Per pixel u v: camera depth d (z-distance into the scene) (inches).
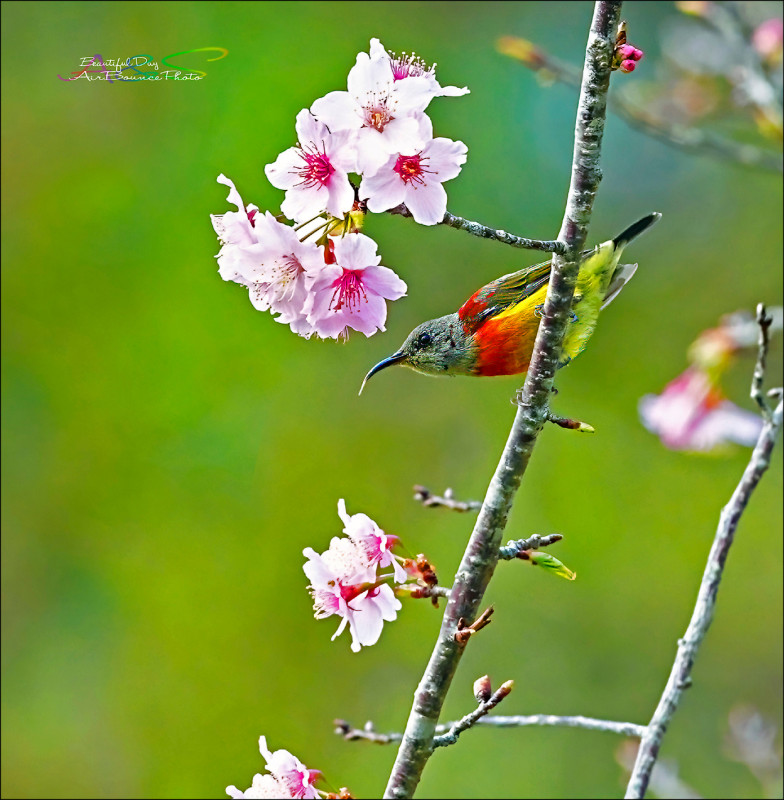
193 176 524.7
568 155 578.2
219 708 466.3
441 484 515.2
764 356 245.3
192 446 508.4
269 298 175.2
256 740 460.4
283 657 477.1
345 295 176.1
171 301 517.7
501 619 479.5
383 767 448.8
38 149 542.0
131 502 502.6
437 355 301.0
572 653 472.4
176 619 480.1
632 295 565.9
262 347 522.3
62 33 554.6
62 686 479.5
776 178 571.8
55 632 488.4
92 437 510.9
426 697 187.8
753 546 491.8
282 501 503.8
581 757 450.3
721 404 329.7
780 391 249.3
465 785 442.3
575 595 481.7
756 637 477.7
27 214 534.9
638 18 623.2
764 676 470.9
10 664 486.3
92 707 473.4
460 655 187.3
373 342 535.5
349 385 529.0
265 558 491.8
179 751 461.1
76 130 542.9
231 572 489.1
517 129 586.2
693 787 450.6
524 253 554.3
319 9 573.3
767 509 497.7
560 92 588.7
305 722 463.5
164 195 527.5
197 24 551.8
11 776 465.1
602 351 549.3
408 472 518.3
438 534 502.9
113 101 543.8
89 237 529.0
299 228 181.3
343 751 456.8
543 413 187.3
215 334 518.3
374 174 167.8
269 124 527.5
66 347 521.3
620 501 500.4
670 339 554.6
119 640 482.9
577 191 176.4
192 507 499.8
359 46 566.6
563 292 181.9
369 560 185.0
